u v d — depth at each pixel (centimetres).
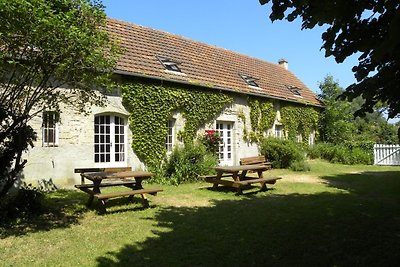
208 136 1452
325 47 438
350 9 374
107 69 660
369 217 712
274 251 510
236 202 876
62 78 645
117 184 837
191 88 1411
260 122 1784
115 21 1460
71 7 602
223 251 508
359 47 416
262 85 1917
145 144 1239
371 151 2112
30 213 705
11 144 674
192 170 1248
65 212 747
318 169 1688
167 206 824
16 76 639
